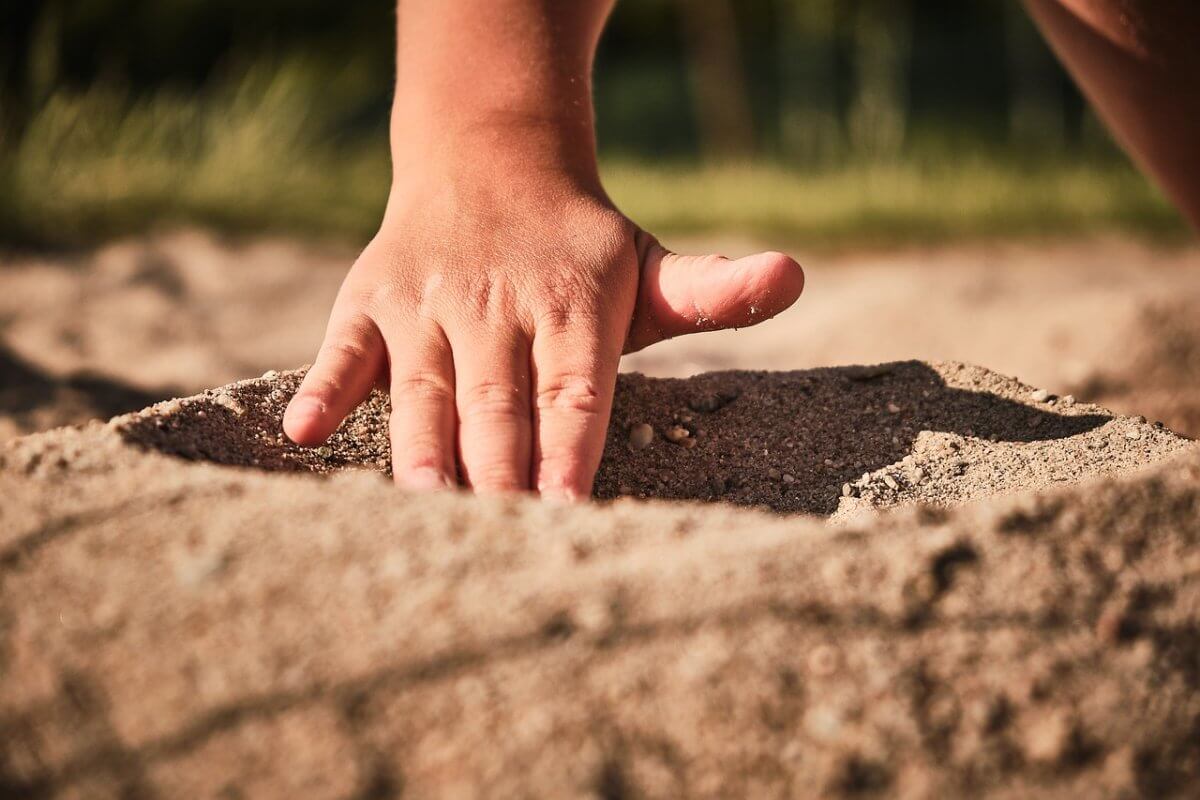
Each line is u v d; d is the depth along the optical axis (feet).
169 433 1.10
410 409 1.13
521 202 1.23
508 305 1.18
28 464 1.01
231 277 3.00
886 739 0.87
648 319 1.23
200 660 0.89
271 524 0.96
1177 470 0.98
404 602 0.91
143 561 0.94
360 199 4.00
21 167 3.29
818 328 2.70
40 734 0.87
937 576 0.92
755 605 0.90
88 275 2.87
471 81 1.27
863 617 0.90
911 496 1.16
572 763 0.86
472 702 0.87
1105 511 0.96
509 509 0.98
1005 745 0.87
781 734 0.87
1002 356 2.29
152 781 0.86
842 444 1.24
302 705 0.87
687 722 0.87
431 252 1.21
